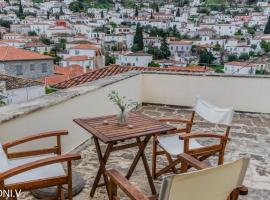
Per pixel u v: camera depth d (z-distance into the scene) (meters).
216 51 47.06
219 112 3.13
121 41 66.88
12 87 18.95
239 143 4.61
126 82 5.82
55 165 2.54
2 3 101.75
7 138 2.81
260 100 6.31
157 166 3.64
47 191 2.86
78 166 3.62
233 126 5.48
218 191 1.76
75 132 4.05
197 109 3.42
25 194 2.94
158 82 6.75
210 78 6.44
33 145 3.23
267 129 5.33
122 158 3.88
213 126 5.45
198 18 89.38
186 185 1.60
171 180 1.53
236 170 1.76
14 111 2.97
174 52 54.31
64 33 70.50
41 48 55.22
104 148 4.23
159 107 6.72
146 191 3.10
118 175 2.03
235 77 6.34
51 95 3.80
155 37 62.94
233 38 55.03
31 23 79.88
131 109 6.24
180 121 3.43
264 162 3.91
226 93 6.45
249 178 3.45
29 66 31.56
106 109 4.98
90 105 4.42
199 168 2.15
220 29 70.62
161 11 104.06
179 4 109.25
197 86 6.55
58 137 2.70
